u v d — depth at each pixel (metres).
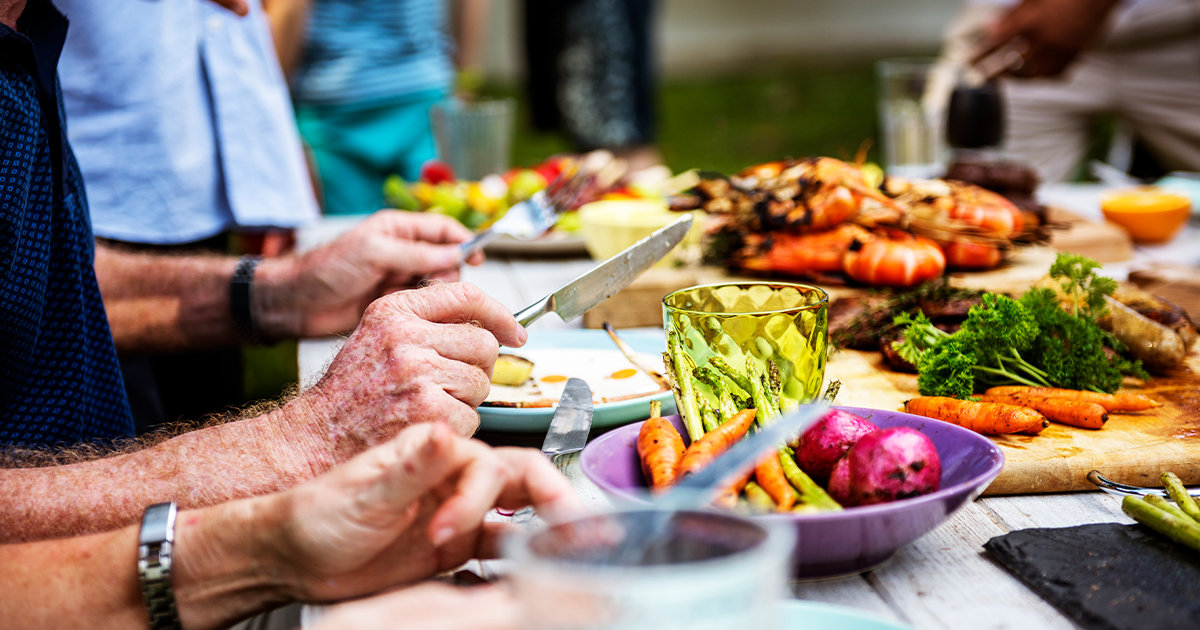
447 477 0.80
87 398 1.36
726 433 0.92
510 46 13.46
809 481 0.87
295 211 2.39
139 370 1.97
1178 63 3.57
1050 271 1.29
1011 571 0.85
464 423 1.09
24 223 1.24
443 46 4.02
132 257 1.85
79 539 0.88
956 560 0.88
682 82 13.14
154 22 2.10
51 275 1.31
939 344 1.24
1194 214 2.42
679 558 0.48
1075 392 1.17
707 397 1.02
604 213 2.12
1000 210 1.83
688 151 9.15
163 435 1.28
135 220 2.15
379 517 0.76
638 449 0.93
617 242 2.04
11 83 1.20
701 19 15.62
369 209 3.91
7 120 1.18
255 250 2.79
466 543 0.83
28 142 1.21
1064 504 1.00
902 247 1.69
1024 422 1.08
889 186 1.82
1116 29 3.63
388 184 2.66
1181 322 1.37
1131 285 1.63
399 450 0.75
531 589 0.43
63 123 1.33
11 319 1.23
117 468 1.06
